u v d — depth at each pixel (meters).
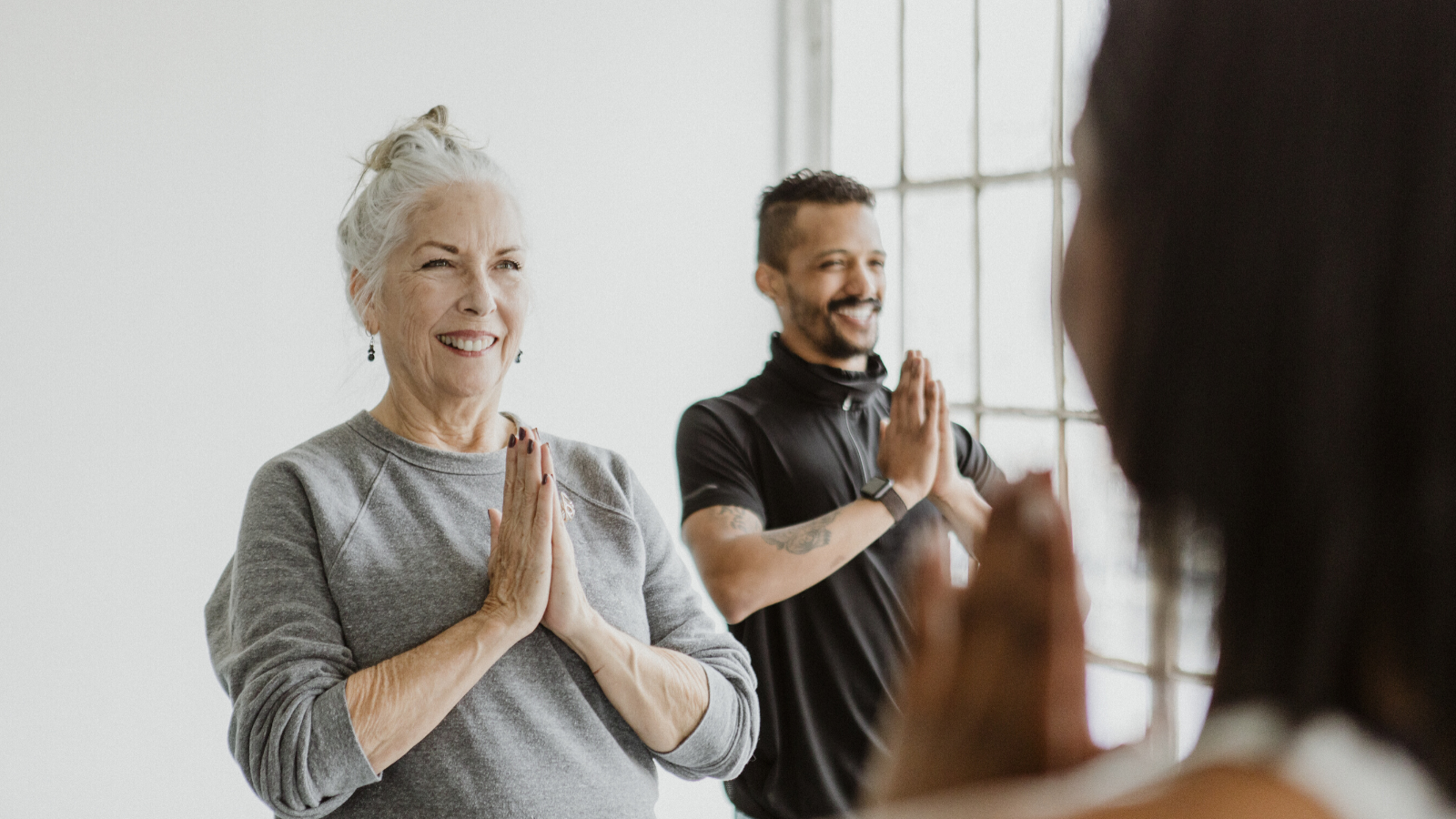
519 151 3.03
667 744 1.34
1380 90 0.25
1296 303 0.25
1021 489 0.29
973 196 3.06
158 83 2.49
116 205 2.44
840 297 2.01
